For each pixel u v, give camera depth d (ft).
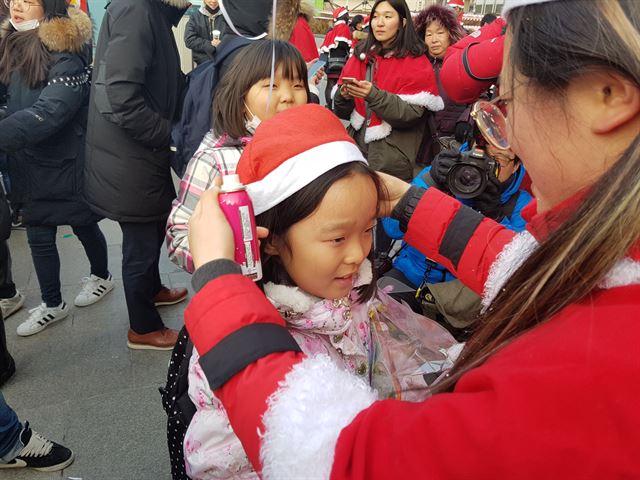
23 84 7.41
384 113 9.03
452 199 3.35
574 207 1.73
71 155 7.67
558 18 1.57
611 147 1.62
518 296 1.84
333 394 1.83
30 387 7.07
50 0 7.14
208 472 2.77
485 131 2.76
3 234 7.39
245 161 2.77
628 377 1.31
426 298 5.55
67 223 8.02
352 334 3.03
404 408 1.69
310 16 11.17
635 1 1.47
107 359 7.69
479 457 1.42
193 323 2.04
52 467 5.81
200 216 2.35
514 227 5.78
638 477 1.31
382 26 9.25
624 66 1.46
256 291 2.08
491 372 1.52
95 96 6.45
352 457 1.64
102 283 9.19
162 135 6.73
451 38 11.62
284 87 4.77
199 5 20.40
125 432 6.41
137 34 6.18
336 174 2.48
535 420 1.37
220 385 1.91
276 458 1.72
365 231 2.72
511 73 1.79
